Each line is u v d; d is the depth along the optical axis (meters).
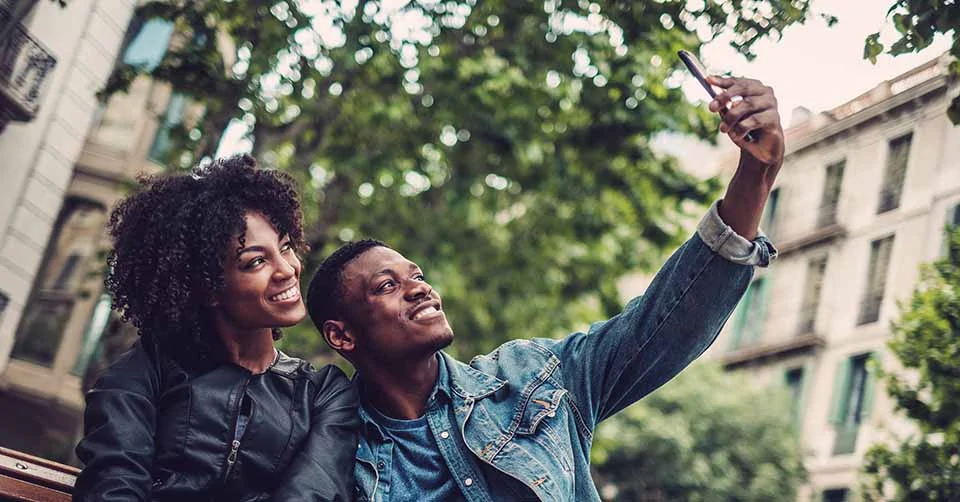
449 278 14.44
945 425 5.29
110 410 2.85
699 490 20.23
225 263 2.99
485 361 3.27
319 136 11.49
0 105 12.48
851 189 20.22
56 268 19.66
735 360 24.48
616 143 11.88
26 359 19.45
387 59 10.13
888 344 5.52
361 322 3.11
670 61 9.77
